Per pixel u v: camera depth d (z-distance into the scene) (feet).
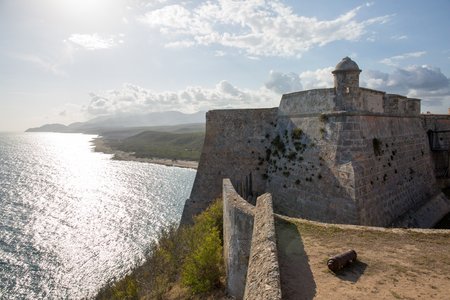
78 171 355.56
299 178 64.54
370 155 57.47
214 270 48.39
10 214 187.73
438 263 28.89
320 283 25.05
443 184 89.40
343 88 57.77
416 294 23.32
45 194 241.14
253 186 78.59
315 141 62.54
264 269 22.59
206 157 86.17
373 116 61.87
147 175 322.14
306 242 34.45
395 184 63.00
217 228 58.54
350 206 51.75
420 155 78.69
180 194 234.38
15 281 113.91
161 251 73.92
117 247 142.00
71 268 123.24
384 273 26.91
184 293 52.80
